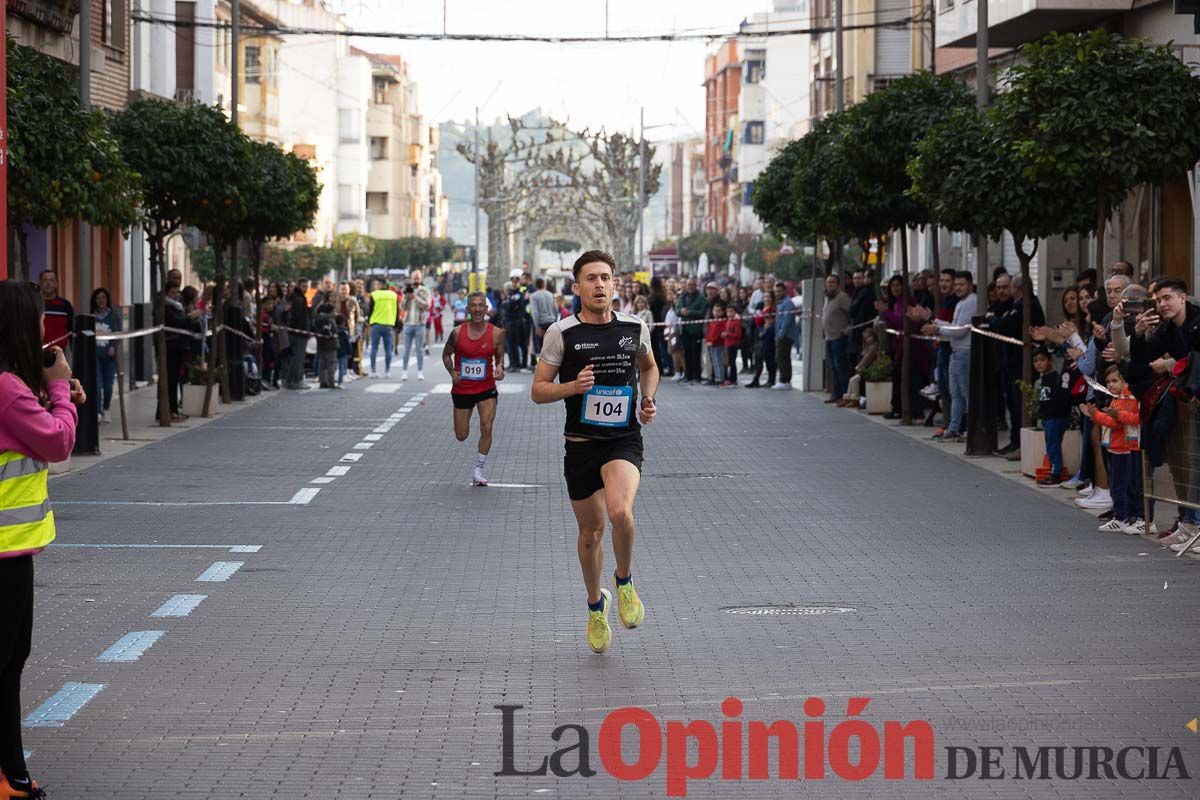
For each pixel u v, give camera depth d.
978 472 20.34
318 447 23.89
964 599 11.91
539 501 17.73
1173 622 11.03
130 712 8.71
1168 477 14.53
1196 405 13.95
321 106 127.38
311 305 41.06
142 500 17.66
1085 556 13.84
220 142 27.89
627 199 90.19
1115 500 15.31
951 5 36.06
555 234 100.06
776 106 129.00
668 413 30.33
